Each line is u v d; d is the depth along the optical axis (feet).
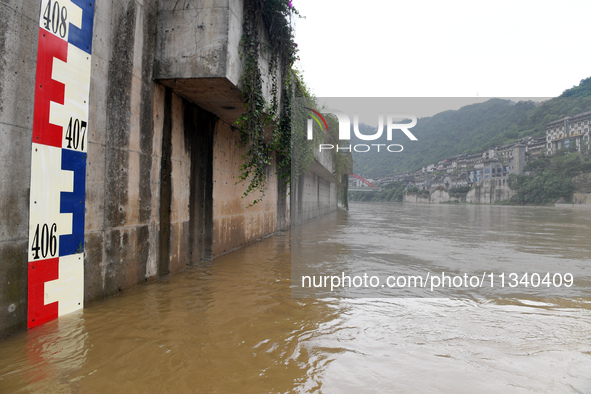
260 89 20.65
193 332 11.73
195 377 8.80
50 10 11.69
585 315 14.03
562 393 8.29
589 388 8.52
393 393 8.22
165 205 18.95
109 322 12.32
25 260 11.08
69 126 12.60
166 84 18.33
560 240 36.88
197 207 22.58
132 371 9.02
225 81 17.75
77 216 13.10
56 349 10.11
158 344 10.71
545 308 14.87
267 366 9.48
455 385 8.62
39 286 11.64
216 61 17.11
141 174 16.84
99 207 14.23
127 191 15.87
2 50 10.08
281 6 21.99
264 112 22.48
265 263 23.43
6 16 10.17
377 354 10.36
